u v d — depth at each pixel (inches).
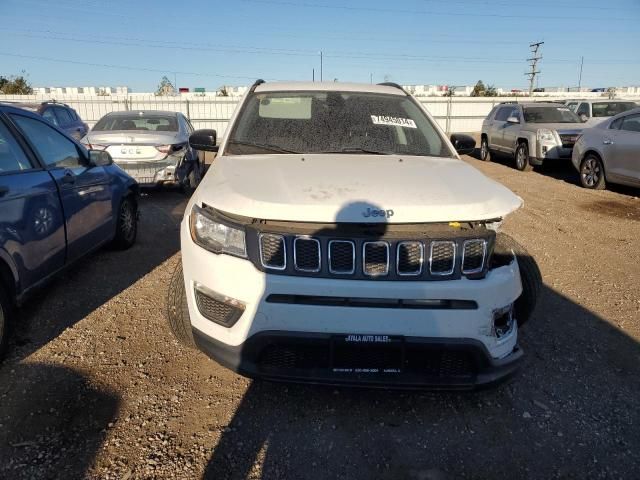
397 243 96.8
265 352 102.0
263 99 164.1
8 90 1396.4
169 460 96.0
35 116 159.8
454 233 99.8
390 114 162.9
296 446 101.2
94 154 187.5
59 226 152.1
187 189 360.5
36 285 140.6
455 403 117.1
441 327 98.0
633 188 410.3
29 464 93.4
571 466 98.2
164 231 259.3
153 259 210.4
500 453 101.2
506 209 105.8
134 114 373.4
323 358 101.0
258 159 134.9
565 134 481.4
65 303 163.0
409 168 127.6
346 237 96.7
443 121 1117.7
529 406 116.7
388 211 99.6
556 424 110.5
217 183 116.2
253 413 110.8
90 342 138.3
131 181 222.8
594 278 200.8
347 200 102.1
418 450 101.4
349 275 97.2
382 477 94.0
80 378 121.0
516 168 541.3
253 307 99.2
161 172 328.5
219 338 105.0
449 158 147.5
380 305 97.3
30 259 135.1
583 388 124.3
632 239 260.5
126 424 105.4
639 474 96.6
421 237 97.4
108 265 201.0
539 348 142.9
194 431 104.3
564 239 257.9
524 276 128.8
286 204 100.3
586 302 176.4
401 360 99.3
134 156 324.8
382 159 136.9
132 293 173.0
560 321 160.6
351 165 128.0
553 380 127.4
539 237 260.2
